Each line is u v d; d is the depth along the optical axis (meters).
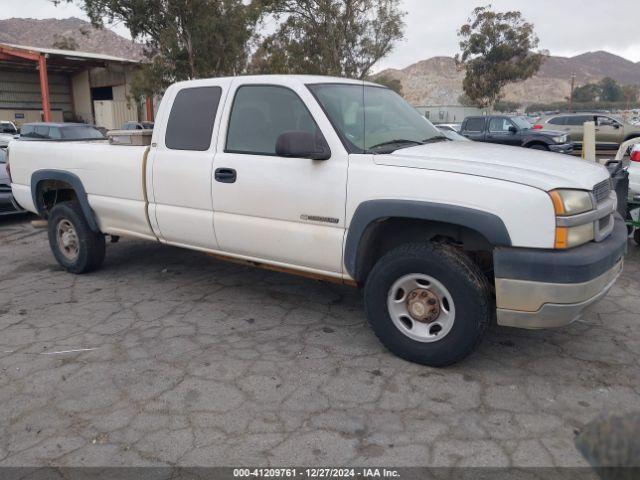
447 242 3.78
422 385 3.50
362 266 3.89
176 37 22.22
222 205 4.43
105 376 3.67
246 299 5.12
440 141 4.40
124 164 5.08
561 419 3.12
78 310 4.91
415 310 3.67
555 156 3.96
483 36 35.97
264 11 25.27
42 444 2.96
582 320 4.52
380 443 2.92
